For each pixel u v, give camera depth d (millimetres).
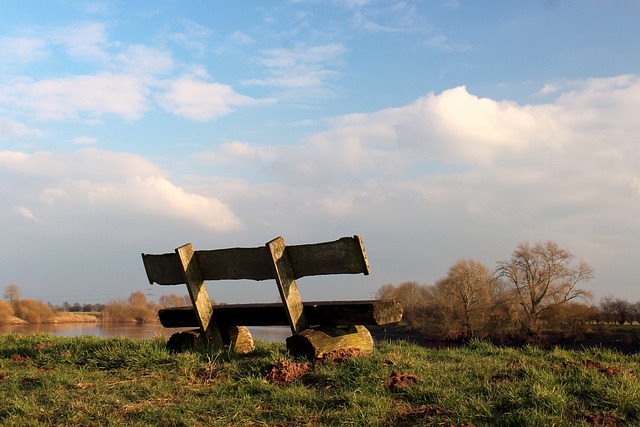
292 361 6652
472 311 49562
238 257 7516
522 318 47250
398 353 7273
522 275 47844
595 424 4598
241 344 8297
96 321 48500
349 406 5266
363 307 6734
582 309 45656
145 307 46344
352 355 6828
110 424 5008
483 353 9047
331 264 6844
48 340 10008
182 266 7828
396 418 4980
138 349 7680
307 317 7262
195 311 7949
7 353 8688
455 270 50750
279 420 5098
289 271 7180
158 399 5793
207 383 6344
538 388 5168
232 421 5121
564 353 8500
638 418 4715
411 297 64125
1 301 44500
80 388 6254
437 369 6574
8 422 5098
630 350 40875
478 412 4914
